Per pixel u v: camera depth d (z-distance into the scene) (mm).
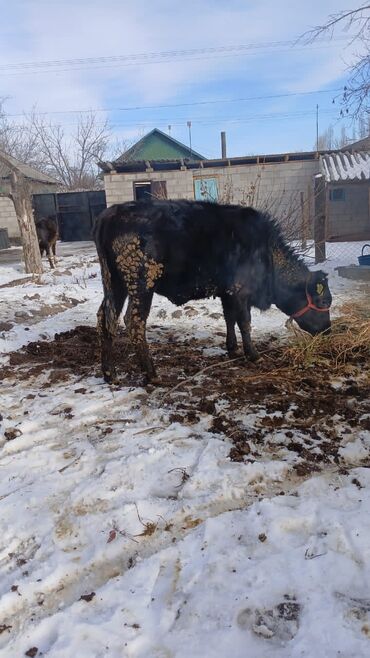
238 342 5863
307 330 5305
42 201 25141
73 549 2471
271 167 19641
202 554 2371
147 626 2018
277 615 2039
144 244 4117
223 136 33188
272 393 4199
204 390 4273
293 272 5043
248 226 4562
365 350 5168
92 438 3537
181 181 20062
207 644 1934
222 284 4676
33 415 3932
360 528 2443
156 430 3594
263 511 2611
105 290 4398
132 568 2314
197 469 3031
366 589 2141
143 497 2818
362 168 17078
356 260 12031
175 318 7156
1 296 8555
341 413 3771
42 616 2111
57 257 16891
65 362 5203
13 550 2486
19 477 3092
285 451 3268
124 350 5598
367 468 2998
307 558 2301
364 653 1837
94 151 48344
